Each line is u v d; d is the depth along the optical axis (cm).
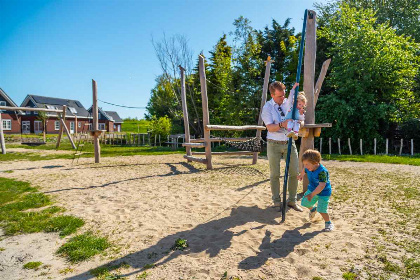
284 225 395
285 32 2273
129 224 421
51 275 279
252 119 2038
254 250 316
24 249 343
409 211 441
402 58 1658
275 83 437
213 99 2494
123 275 273
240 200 538
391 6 2278
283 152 466
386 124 1811
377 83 1739
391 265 269
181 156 1492
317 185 376
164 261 299
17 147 2114
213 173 881
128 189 664
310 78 556
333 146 1842
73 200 570
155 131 2734
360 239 334
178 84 2725
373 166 1023
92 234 385
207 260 297
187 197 576
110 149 2098
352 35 1753
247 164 1090
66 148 2036
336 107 1683
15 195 612
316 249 312
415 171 880
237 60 2078
